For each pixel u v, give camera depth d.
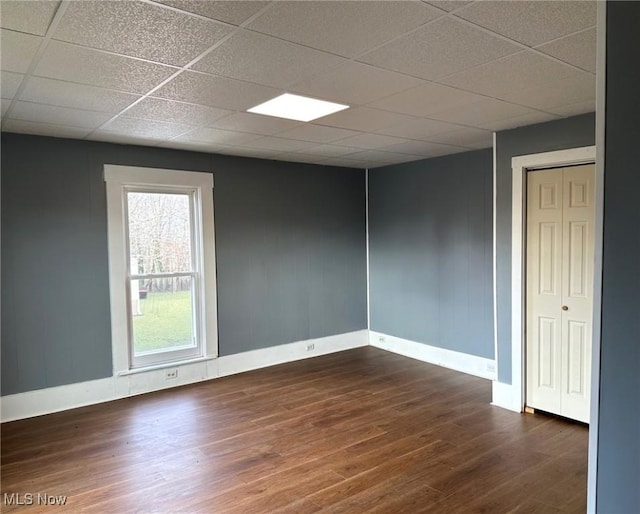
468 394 4.34
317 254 5.79
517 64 2.39
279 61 2.29
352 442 3.35
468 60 2.32
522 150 3.77
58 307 4.00
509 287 3.92
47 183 3.93
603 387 1.37
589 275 3.50
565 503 2.54
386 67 2.40
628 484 1.32
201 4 1.71
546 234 3.73
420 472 2.90
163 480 2.85
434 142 4.40
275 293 5.41
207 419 3.80
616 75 1.32
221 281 4.98
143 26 1.89
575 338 3.59
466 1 1.73
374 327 6.25
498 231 3.98
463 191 4.99
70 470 2.97
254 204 5.21
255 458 3.12
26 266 3.84
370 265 6.25
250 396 4.34
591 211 3.46
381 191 6.03
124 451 3.23
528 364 3.88
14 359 3.80
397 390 4.47
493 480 2.80
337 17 1.84
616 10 1.31
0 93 2.75
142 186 4.49
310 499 2.62
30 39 2.00
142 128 3.67
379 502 2.58
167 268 4.68
